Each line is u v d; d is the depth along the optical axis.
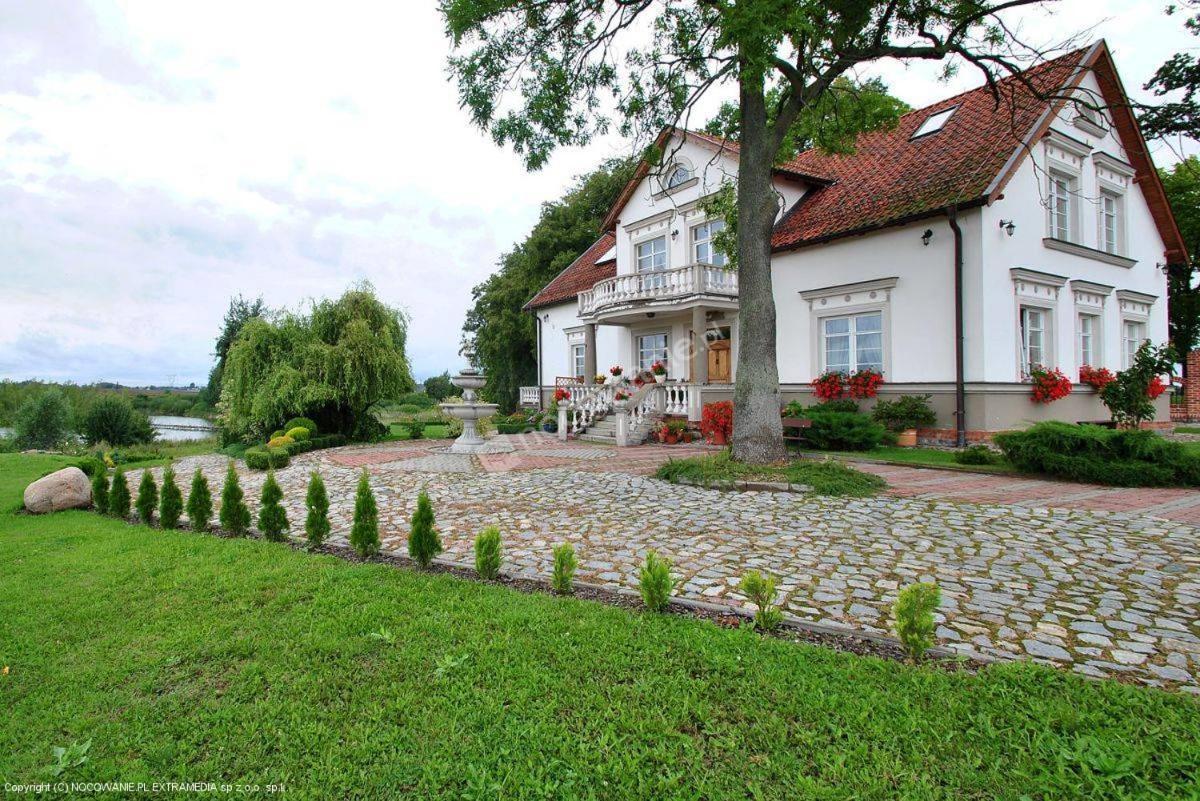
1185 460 8.30
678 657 3.17
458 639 3.48
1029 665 3.00
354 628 3.65
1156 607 3.96
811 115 11.74
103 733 2.66
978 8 9.30
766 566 4.95
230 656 3.35
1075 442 9.13
